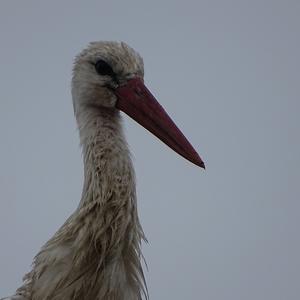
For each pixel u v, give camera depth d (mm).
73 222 10750
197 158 11547
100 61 11805
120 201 10586
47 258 10727
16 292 11297
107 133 11094
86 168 10945
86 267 10500
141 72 12039
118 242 10500
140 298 11008
